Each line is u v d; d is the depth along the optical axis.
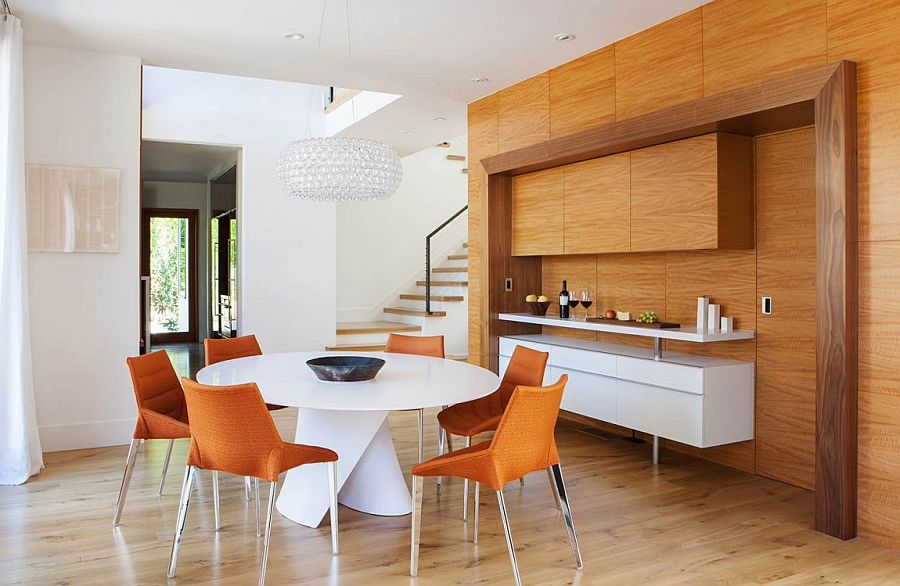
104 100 4.90
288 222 8.05
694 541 3.23
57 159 4.77
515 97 5.55
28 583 2.73
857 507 3.30
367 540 3.22
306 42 4.62
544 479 4.21
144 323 6.07
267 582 2.76
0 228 4.14
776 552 3.11
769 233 4.14
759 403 4.22
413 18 4.18
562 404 5.19
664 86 4.21
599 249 4.94
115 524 3.36
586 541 3.22
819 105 3.30
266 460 2.77
